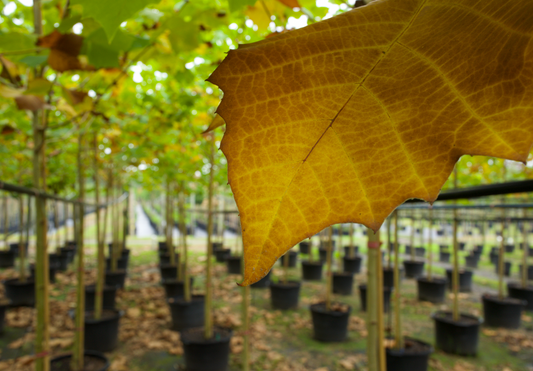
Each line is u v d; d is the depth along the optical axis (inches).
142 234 934.4
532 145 8.3
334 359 157.1
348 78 8.9
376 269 76.0
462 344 163.9
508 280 349.4
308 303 244.7
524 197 250.4
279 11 54.7
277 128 8.8
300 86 8.8
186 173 217.3
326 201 8.5
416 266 333.4
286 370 146.4
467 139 8.7
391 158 8.9
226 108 8.8
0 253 366.3
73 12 52.1
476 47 8.4
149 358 157.8
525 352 169.3
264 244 8.2
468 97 8.6
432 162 8.9
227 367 146.9
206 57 101.1
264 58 8.7
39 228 89.2
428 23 8.4
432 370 149.1
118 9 20.2
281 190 8.6
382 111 8.8
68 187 336.8
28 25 99.8
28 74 77.8
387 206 8.6
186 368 144.6
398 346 133.9
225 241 619.5
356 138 8.9
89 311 173.8
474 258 410.3
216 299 246.4
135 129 147.1
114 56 51.6
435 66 8.8
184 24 54.8
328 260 182.5
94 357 137.3
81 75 82.6
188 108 127.8
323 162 8.7
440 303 250.5
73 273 328.5
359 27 8.5
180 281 248.2
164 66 78.4
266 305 237.0
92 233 815.1
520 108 8.5
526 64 8.2
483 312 221.3
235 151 8.7
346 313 177.9
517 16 8.0
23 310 221.0
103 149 192.5
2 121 122.2
